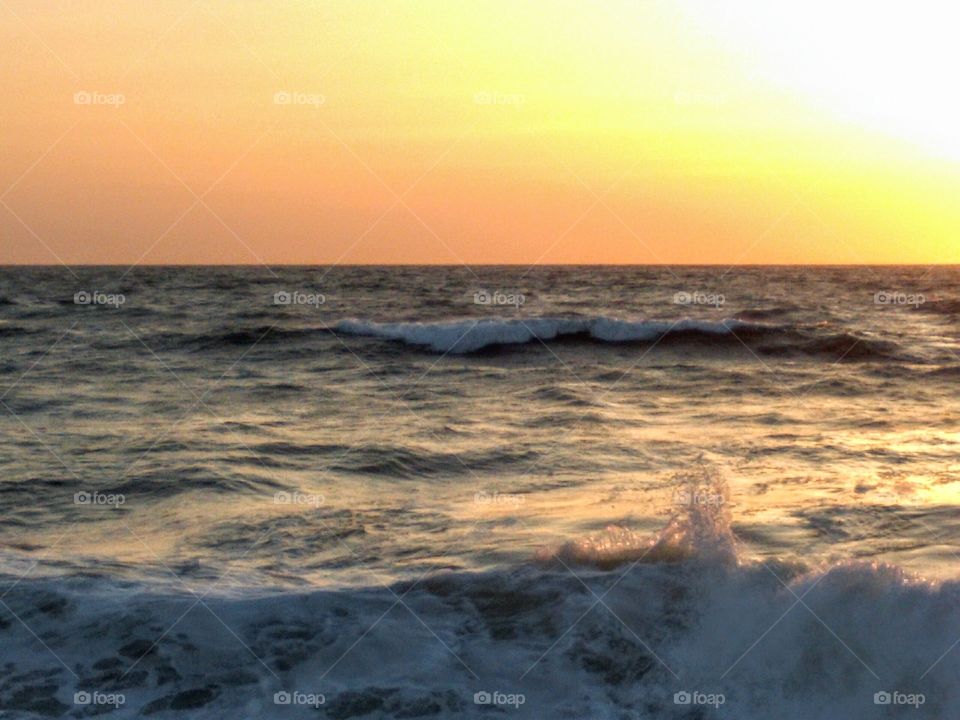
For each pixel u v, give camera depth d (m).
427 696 6.14
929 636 6.42
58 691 6.11
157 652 6.47
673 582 7.08
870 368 23.36
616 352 26.73
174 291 51.66
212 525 9.75
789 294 53.47
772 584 6.89
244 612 6.91
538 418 16.41
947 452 13.50
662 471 12.18
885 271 115.94
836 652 6.42
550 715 6.02
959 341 29.11
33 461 12.89
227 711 5.99
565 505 10.35
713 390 19.91
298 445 13.98
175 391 19.33
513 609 6.93
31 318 34.53
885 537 8.95
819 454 13.33
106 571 7.93
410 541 9.07
